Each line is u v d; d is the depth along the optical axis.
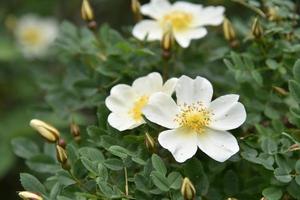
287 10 0.51
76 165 0.45
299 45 0.49
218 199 0.46
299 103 0.45
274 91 0.50
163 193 0.43
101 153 0.45
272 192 0.44
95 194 0.44
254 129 0.49
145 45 0.53
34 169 0.50
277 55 0.50
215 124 0.44
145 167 0.44
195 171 0.44
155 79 0.47
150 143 0.44
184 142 0.44
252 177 0.47
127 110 0.47
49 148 0.51
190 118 0.44
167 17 0.53
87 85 0.52
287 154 0.45
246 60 0.50
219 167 0.45
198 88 0.45
